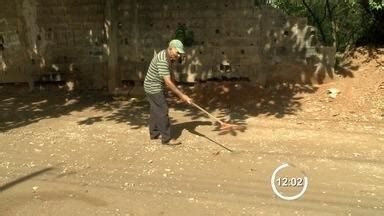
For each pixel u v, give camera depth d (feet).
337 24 37.76
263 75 33.96
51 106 34.40
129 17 36.29
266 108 30.76
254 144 24.20
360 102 29.58
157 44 36.19
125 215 17.49
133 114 31.14
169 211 17.66
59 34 38.24
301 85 33.27
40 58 39.06
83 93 37.88
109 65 36.63
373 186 19.12
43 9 38.01
